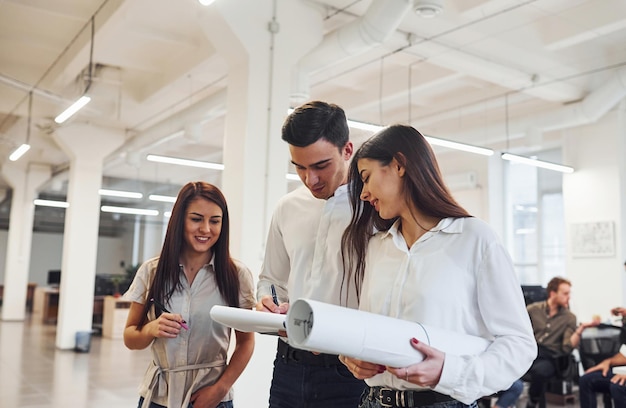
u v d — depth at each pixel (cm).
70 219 916
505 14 550
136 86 827
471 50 606
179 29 628
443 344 113
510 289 121
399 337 108
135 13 586
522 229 1001
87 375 667
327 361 171
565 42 584
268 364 434
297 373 174
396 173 130
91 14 593
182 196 190
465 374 110
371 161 131
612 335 502
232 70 482
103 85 805
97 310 1157
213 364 191
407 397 124
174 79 709
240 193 452
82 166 935
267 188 459
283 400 176
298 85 527
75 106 598
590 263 757
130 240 1981
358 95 816
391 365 108
